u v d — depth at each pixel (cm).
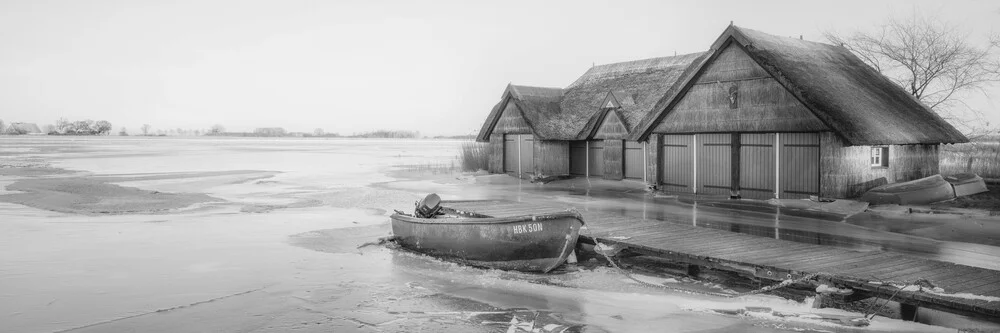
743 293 1406
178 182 4334
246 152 10556
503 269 1672
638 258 1777
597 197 3023
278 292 1479
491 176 4253
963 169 3284
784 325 1178
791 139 2636
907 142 2478
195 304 1393
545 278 1588
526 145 4181
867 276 1260
